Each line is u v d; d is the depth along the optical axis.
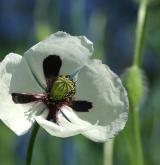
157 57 0.93
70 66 0.48
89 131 0.46
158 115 0.80
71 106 0.48
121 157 0.75
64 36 0.47
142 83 0.62
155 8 0.83
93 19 0.77
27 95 0.48
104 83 0.47
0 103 0.45
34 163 0.73
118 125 0.46
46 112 0.48
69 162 0.76
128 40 1.07
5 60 0.46
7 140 0.79
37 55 0.48
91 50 0.47
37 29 0.71
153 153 0.79
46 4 0.76
